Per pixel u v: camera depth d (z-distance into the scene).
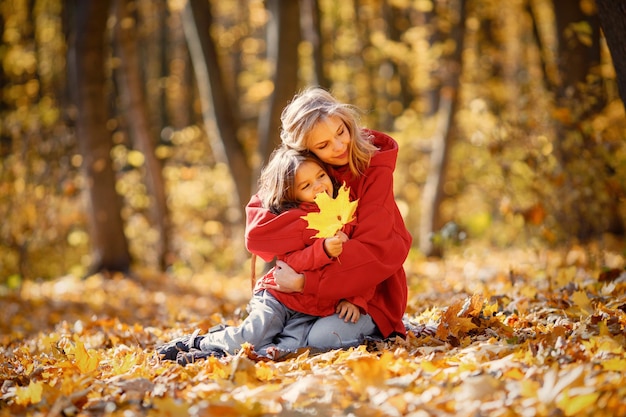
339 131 3.69
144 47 23.34
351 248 3.59
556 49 11.43
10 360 4.34
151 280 12.28
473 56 17.33
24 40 17.41
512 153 7.77
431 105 18.25
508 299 5.03
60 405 2.88
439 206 14.20
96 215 12.66
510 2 16.16
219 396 2.77
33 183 12.49
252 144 19.84
